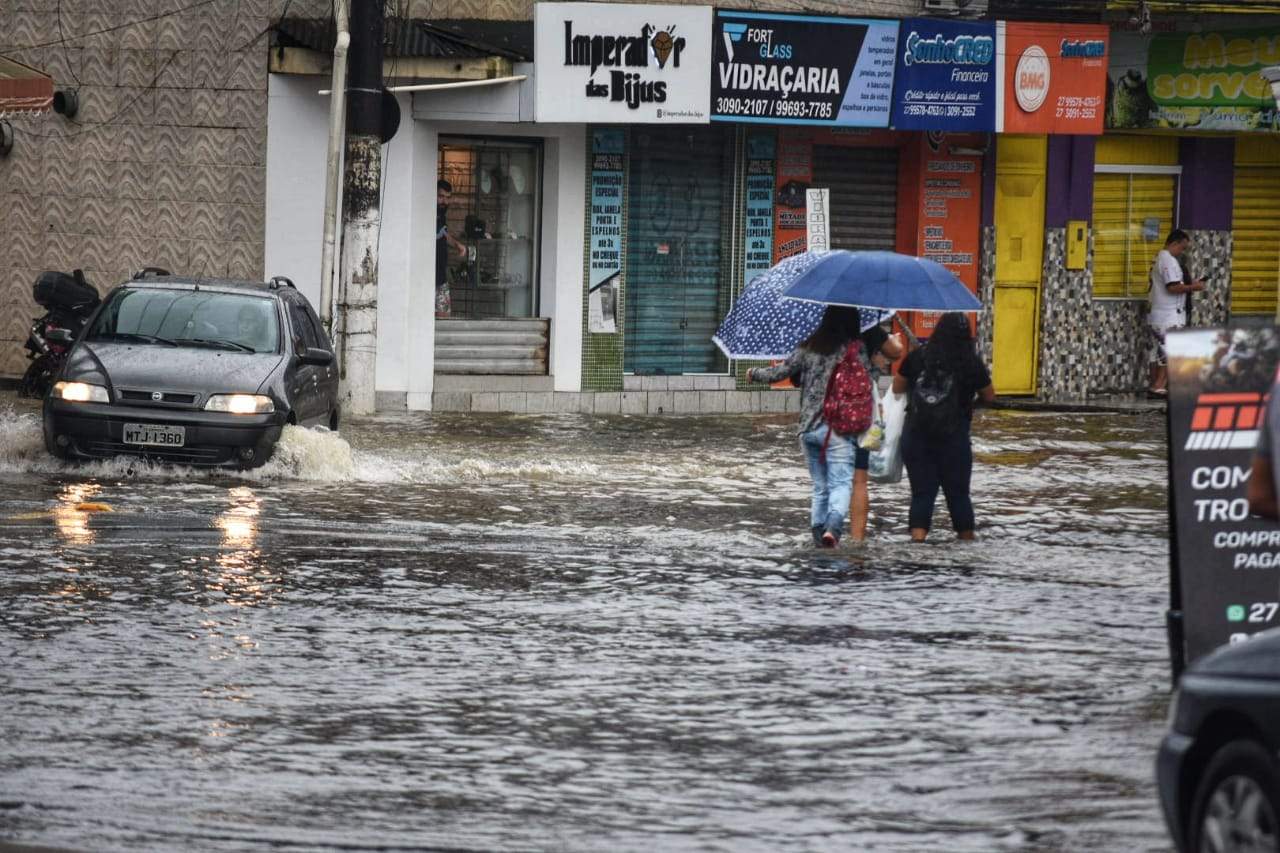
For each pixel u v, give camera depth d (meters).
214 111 68.38
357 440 57.59
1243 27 78.19
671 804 20.36
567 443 59.62
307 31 66.75
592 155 70.56
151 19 68.38
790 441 62.66
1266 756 15.62
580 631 29.66
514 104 67.81
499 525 41.34
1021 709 24.91
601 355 71.44
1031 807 20.38
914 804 20.47
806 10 71.69
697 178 73.00
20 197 69.62
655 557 37.50
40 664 26.16
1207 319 82.25
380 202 65.94
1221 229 82.25
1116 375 80.88
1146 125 78.56
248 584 32.66
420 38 66.50
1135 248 81.44
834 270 38.66
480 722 23.78
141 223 69.06
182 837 18.75
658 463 55.03
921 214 75.94
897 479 41.12
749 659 27.83
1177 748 16.69
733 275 73.50
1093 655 28.48
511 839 18.95
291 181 68.19
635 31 68.25
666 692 25.62
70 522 38.53
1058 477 53.75
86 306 64.69
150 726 23.08
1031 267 78.50
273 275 68.50
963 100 73.50
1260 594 22.66
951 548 39.62
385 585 33.16
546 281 71.00
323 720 23.64
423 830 19.19
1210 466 22.72
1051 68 74.56
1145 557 38.78
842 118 71.81
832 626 30.48
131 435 45.84
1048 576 36.03
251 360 48.03
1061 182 78.56
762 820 19.80
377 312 67.75
